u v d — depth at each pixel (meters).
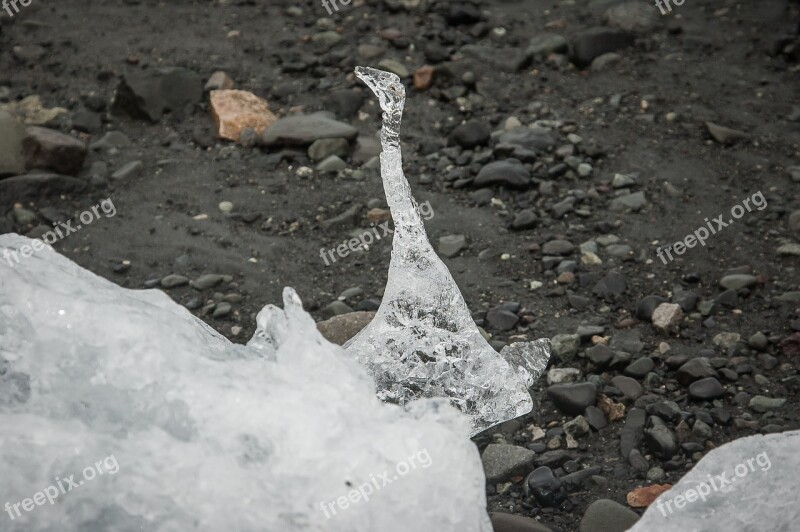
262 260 4.39
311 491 1.97
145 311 2.21
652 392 3.47
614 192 4.73
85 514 1.92
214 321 4.02
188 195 4.85
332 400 2.09
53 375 2.07
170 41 6.23
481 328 3.87
